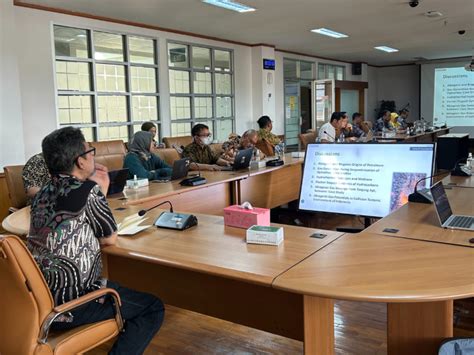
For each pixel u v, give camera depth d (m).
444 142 3.57
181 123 7.74
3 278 1.49
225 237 1.86
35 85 5.50
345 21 6.83
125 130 6.84
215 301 1.95
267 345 2.41
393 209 2.19
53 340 1.56
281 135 10.15
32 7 5.39
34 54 5.45
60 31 5.80
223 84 8.56
